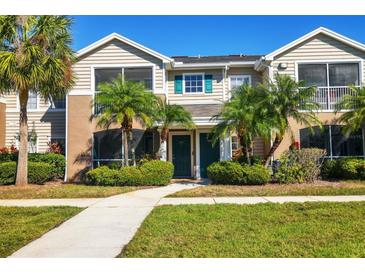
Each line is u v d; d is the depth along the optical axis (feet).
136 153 54.70
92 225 24.17
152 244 19.17
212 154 58.44
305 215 26.08
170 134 59.11
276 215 26.12
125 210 29.60
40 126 63.31
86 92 55.21
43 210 29.58
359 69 55.67
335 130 54.19
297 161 45.21
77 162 54.24
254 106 43.55
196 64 59.77
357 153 53.83
